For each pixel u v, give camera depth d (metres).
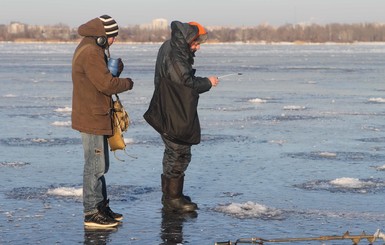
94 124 8.16
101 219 8.14
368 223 8.35
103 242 7.52
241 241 7.11
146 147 14.56
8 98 27.66
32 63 66.00
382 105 24.77
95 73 8.03
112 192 10.05
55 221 8.41
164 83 8.73
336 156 13.55
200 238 7.67
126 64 64.94
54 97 28.20
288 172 11.75
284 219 8.53
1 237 7.68
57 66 59.06
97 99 8.18
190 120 8.70
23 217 8.59
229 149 14.35
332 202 9.49
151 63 67.69
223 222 8.38
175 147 8.81
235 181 10.95
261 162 12.75
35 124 19.00
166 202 8.94
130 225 8.23
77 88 8.20
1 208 9.05
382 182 10.91
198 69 54.66
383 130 17.80
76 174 11.55
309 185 10.66
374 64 65.81
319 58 86.06
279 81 39.81
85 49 8.11
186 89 8.69
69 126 18.56
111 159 13.00
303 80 40.69
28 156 13.51
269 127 18.38
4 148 14.57
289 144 15.16
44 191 10.12
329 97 28.45
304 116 21.16
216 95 29.59
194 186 10.55
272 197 9.80
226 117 20.88
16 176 11.37
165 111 8.72
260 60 77.69
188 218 8.57
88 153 8.22
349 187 10.52
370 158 13.32
